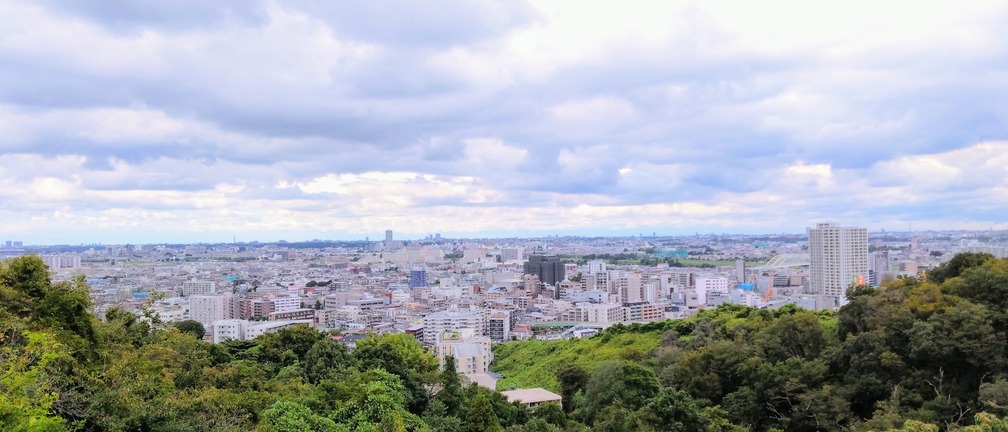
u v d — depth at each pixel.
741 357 98.44
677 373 103.44
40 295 61.38
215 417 54.47
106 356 60.97
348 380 75.31
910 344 86.25
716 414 82.81
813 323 103.88
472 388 92.69
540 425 78.25
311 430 54.69
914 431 61.50
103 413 48.16
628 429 75.75
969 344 79.50
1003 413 71.12
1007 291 89.94
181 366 76.12
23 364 38.25
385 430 59.62
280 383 76.19
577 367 124.06
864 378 86.94
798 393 88.50
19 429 32.72
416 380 85.44
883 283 111.44
